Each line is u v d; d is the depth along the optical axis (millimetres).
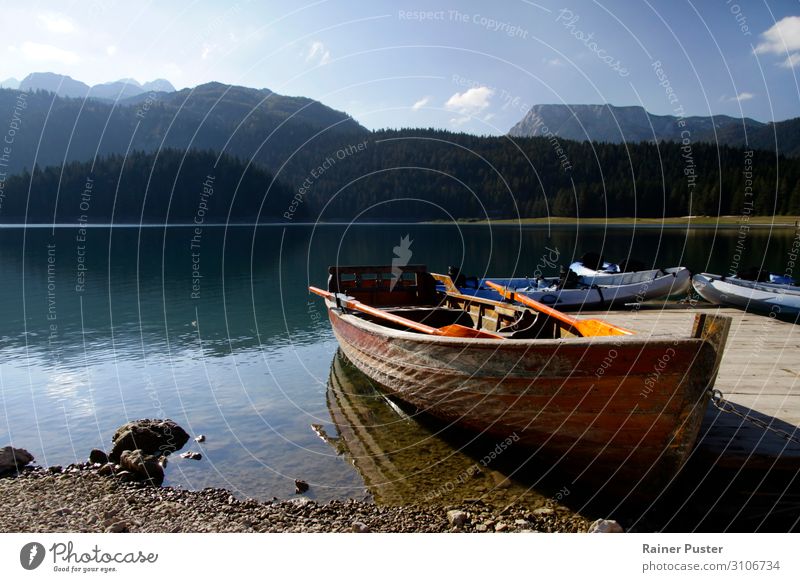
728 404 5973
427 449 6426
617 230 60062
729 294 12602
